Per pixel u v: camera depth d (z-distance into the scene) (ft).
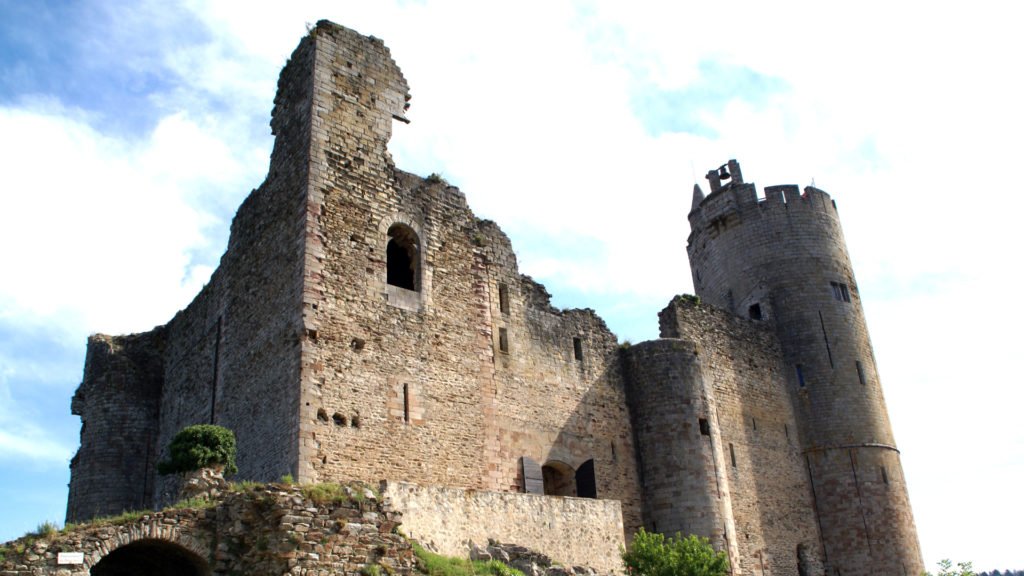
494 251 116.57
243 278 104.06
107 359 127.85
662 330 135.95
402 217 101.04
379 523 67.46
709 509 114.42
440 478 92.68
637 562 88.43
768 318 150.92
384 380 91.97
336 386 87.86
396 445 90.17
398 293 97.19
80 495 120.88
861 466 141.18
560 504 90.68
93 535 59.72
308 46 102.17
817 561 136.26
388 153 102.83
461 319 102.32
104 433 123.44
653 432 120.06
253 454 90.79
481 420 99.30
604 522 94.32
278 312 93.09
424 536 76.59
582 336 123.34
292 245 93.76
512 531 84.99
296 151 98.58
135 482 122.21
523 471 106.22
